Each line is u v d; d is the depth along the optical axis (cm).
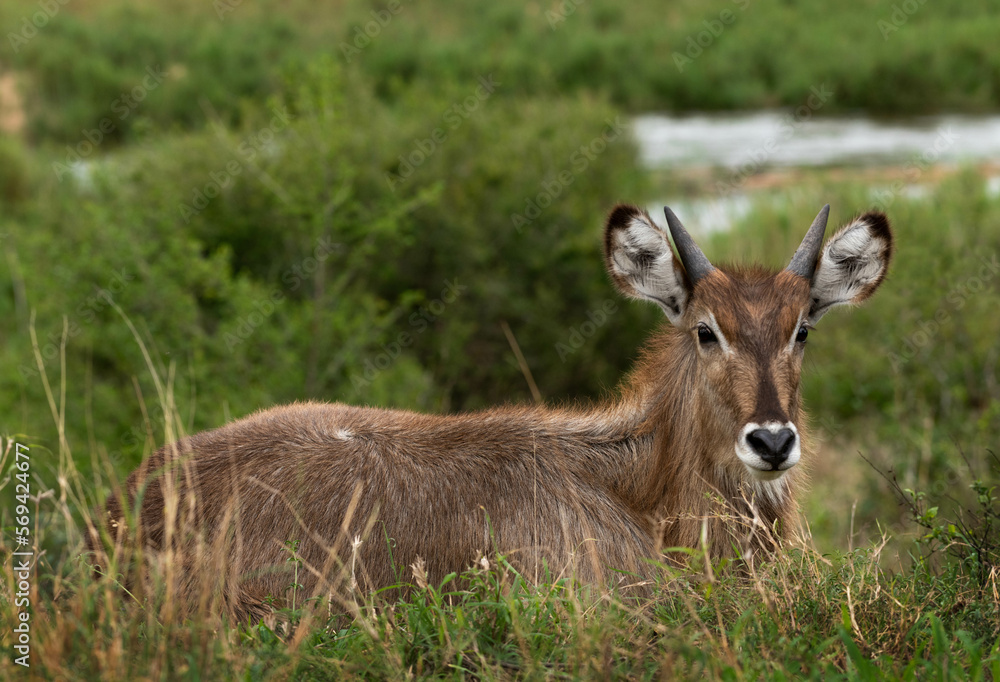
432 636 1071
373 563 1258
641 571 1316
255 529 1259
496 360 2941
